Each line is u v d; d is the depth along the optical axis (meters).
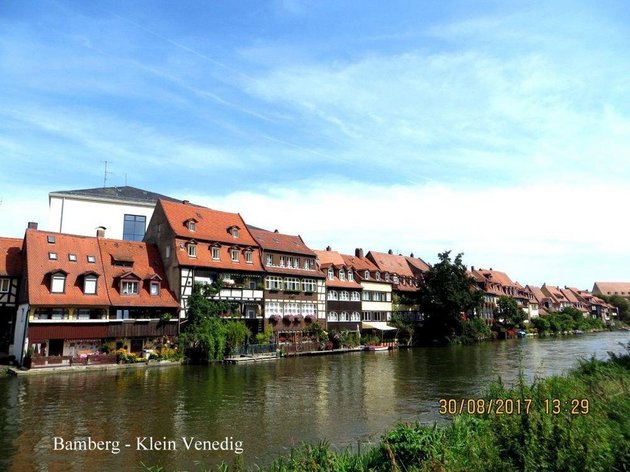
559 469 7.53
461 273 65.00
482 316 84.44
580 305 136.62
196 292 41.44
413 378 29.61
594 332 110.06
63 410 19.78
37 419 18.30
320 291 54.62
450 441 10.52
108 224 50.28
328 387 26.11
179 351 37.09
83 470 13.16
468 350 51.78
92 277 36.41
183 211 46.25
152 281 40.00
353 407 20.94
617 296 156.62
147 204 52.34
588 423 9.42
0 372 28.91
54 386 25.30
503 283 102.38
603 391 13.79
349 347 51.38
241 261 46.97
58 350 34.09
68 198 48.81
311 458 10.68
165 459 14.09
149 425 17.66
